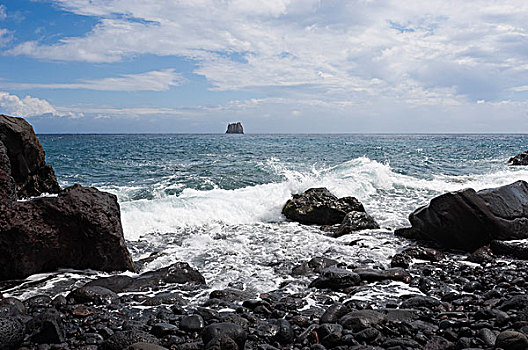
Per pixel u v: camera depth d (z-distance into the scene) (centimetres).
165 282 636
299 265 722
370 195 1492
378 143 5544
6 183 664
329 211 1138
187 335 450
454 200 860
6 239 619
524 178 1892
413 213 955
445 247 872
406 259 755
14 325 418
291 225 1124
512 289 584
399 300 566
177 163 2378
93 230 680
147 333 439
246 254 830
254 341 441
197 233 1016
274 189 1396
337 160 2630
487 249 792
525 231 833
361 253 824
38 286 608
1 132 973
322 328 448
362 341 434
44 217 661
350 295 588
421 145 5056
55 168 2150
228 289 599
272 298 572
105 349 418
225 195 1327
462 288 610
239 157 2838
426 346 419
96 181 1709
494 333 430
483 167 2519
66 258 677
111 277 627
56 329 434
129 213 1063
